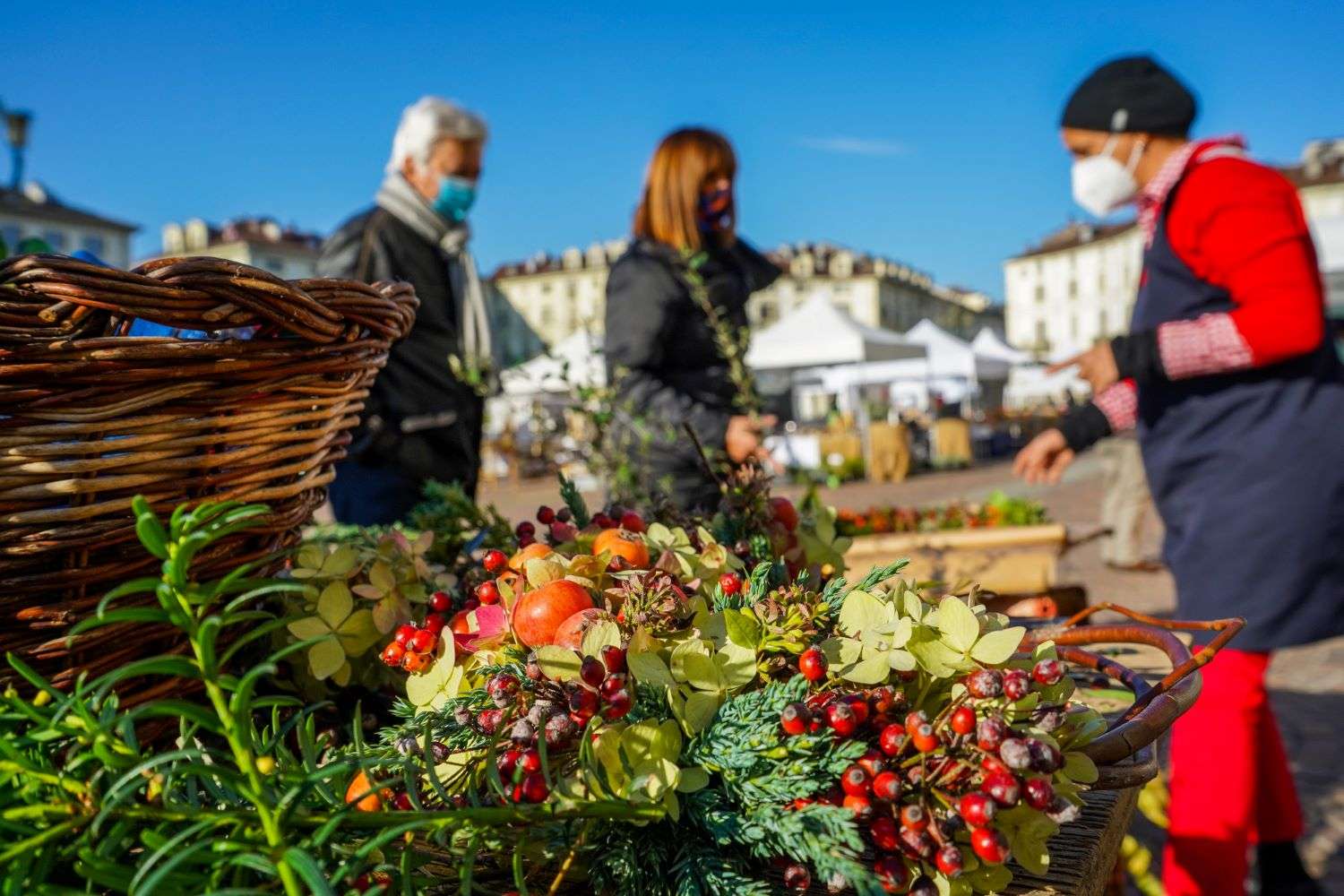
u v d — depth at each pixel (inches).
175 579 18.1
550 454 92.0
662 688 25.3
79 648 28.3
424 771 25.8
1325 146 1985.7
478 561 42.2
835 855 20.8
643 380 89.5
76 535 27.2
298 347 31.3
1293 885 77.9
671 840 24.0
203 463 29.6
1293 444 65.4
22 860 19.2
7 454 25.9
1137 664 48.9
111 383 27.1
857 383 909.8
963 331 3154.5
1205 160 69.2
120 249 1984.5
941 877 22.7
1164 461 70.6
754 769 22.9
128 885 19.1
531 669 25.9
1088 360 68.0
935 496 484.1
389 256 98.7
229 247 2276.1
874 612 27.0
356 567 36.5
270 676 36.5
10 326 25.1
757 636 26.3
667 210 90.6
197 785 23.3
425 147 102.6
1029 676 24.2
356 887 21.6
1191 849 65.4
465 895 20.4
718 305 94.7
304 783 19.6
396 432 95.2
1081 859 27.6
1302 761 127.7
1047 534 126.6
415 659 30.1
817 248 2758.4
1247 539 65.9
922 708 25.9
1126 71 74.9
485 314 113.3
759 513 40.8
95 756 19.8
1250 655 65.9
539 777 23.2
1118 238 2375.7
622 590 29.1
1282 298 63.4
